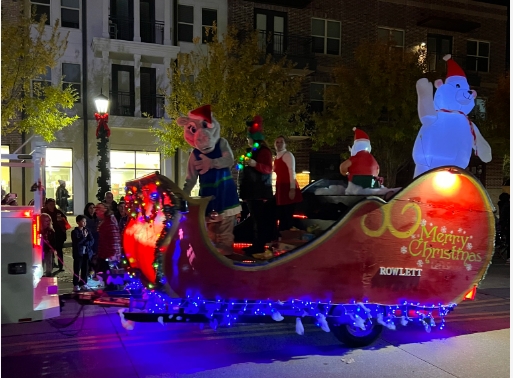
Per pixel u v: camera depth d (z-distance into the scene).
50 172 17.58
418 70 16.55
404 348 5.12
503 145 18.44
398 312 4.95
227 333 5.60
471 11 24.12
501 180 23.66
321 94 21.72
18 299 4.30
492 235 5.14
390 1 22.83
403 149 17.92
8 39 12.64
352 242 4.68
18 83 13.38
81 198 17.97
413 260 4.89
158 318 4.36
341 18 22.09
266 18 20.92
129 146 18.64
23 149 16.94
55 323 5.86
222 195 5.10
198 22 19.52
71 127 17.69
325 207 6.38
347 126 17.77
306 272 4.57
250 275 4.41
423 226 4.89
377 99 16.83
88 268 8.64
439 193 4.92
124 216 8.95
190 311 4.35
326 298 4.64
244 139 15.48
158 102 18.95
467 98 5.48
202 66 15.84
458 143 5.37
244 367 4.49
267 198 6.01
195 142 5.07
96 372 4.33
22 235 4.33
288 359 4.73
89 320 6.06
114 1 18.38
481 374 4.37
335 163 22.12
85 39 17.69
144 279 4.48
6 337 5.33
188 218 4.17
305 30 21.55
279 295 4.52
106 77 18.00
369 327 5.12
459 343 5.30
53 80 17.25
